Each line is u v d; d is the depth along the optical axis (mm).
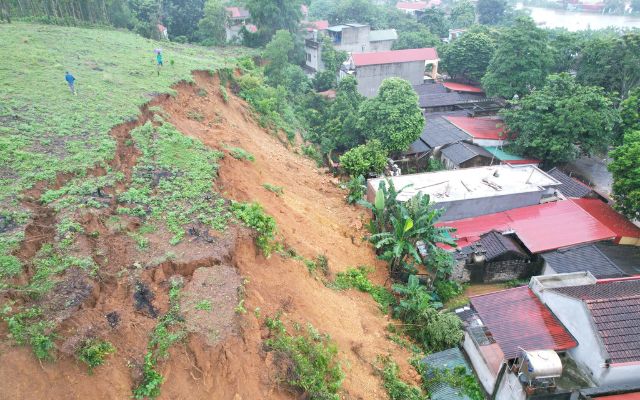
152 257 12031
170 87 23938
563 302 15148
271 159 25641
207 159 17500
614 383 13477
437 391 14586
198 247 12688
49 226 11961
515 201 24797
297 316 13414
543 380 13344
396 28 69812
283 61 43969
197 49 41562
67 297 10094
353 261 20078
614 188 24141
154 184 15156
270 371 10992
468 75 51281
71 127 16906
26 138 15531
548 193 25781
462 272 21688
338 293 16906
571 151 30281
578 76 38719
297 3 51781
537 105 30344
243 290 11797
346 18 71500
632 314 13914
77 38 31047
